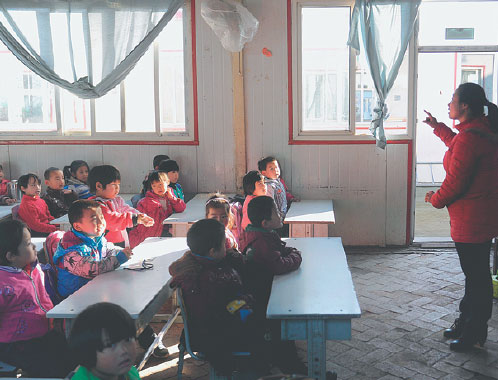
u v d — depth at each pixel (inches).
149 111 240.1
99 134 241.6
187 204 213.5
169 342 148.6
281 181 221.1
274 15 227.6
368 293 180.4
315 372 97.3
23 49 229.8
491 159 129.3
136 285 111.3
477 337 136.7
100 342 62.7
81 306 100.3
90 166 243.9
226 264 108.7
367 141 231.5
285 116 233.6
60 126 243.6
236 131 235.0
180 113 239.9
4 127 246.1
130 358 64.6
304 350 141.0
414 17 214.1
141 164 242.2
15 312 102.5
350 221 237.3
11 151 245.1
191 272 101.6
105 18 226.2
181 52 235.1
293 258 117.0
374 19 215.3
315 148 234.2
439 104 385.7
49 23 229.0
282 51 229.5
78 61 230.2
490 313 136.3
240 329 102.5
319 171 235.5
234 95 232.5
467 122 132.6
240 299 102.7
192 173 240.8
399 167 231.6
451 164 131.6
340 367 131.0
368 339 146.0
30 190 192.5
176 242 145.6
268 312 95.5
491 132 129.7
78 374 65.2
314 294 103.7
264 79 232.1
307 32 230.1
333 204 236.8
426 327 152.9
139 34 226.1
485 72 376.2
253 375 107.3
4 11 228.5
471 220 132.0
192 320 104.1
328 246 137.3
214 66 232.5
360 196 235.1
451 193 131.2
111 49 227.6
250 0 227.1
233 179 239.6
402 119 230.5
